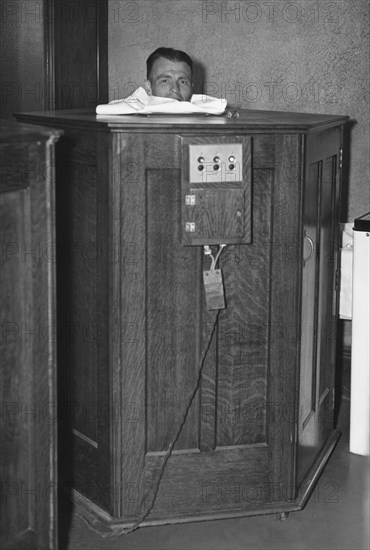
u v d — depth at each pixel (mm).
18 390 2455
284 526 3000
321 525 3018
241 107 4172
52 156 2441
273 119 2990
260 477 3006
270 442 2988
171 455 2928
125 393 2846
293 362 2953
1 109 3889
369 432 3543
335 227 3453
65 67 4020
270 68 4109
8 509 2459
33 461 2537
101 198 2758
